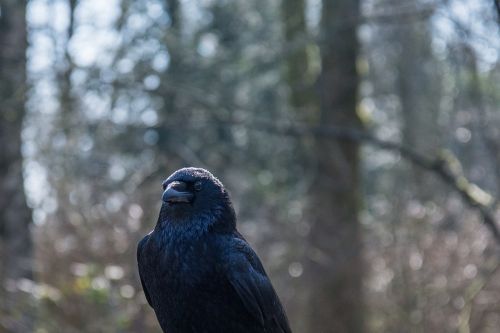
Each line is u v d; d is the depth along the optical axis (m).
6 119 13.19
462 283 14.52
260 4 19.78
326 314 15.04
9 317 11.38
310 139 17.45
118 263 12.41
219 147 22.23
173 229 6.19
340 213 16.17
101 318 12.00
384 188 21.66
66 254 12.47
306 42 15.65
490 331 14.69
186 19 21.30
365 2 16.12
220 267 6.10
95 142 15.00
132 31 14.63
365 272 15.30
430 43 17.48
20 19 13.86
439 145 16.33
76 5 14.02
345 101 17.05
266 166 23.48
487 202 14.33
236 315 6.18
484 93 14.62
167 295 6.16
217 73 21.30
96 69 13.96
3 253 12.35
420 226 14.79
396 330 14.66
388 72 20.19
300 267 15.32
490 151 14.90
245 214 16.84
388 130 21.31
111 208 12.68
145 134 16.94
